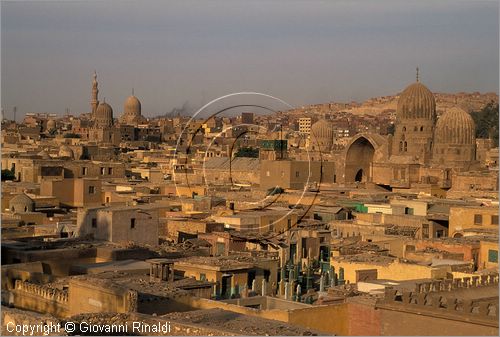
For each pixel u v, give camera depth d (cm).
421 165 18462
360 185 17500
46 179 13612
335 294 5741
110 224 8100
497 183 16050
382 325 4872
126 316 4112
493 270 6931
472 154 19788
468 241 8450
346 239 9244
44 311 5250
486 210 10419
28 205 10894
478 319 4522
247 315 4384
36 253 6800
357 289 5900
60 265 6844
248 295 6212
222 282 6681
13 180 15275
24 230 8812
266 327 4041
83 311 4888
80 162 16225
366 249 8225
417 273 6775
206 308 4975
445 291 5150
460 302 4650
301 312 4906
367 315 4931
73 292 4997
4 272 6106
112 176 16450
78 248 7112
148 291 5069
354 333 4972
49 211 11288
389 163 18700
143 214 8338
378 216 11081
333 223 10306
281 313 4859
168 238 9200
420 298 4797
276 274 7244
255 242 8806
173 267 6225
